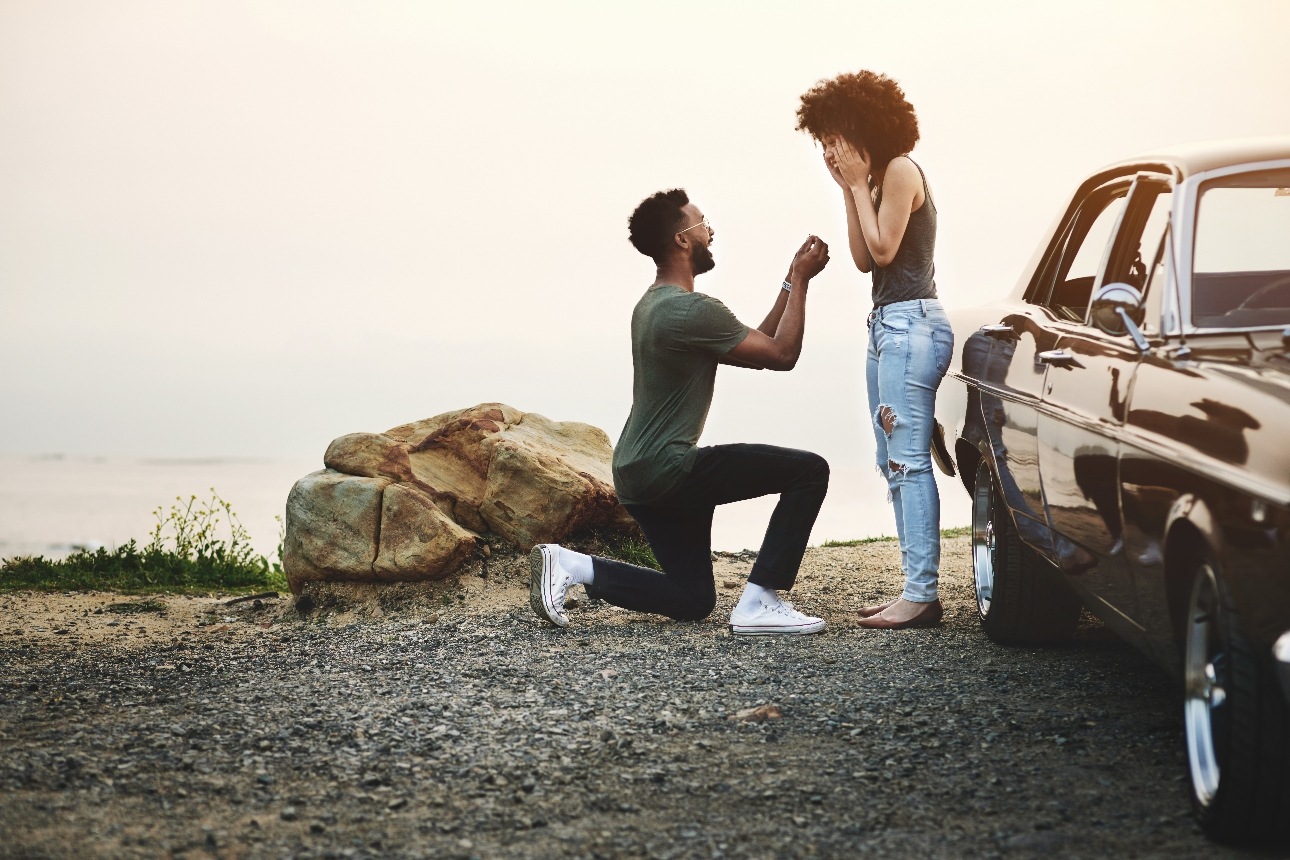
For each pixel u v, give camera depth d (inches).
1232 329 137.4
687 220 226.5
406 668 203.6
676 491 220.2
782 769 142.5
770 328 232.8
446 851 118.7
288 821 127.9
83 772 143.8
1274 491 105.1
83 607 288.4
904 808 128.6
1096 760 142.9
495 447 272.7
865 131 209.9
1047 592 198.4
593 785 138.1
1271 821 111.1
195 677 202.7
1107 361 150.0
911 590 225.5
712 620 239.6
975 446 203.9
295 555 267.7
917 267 216.2
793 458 220.5
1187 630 126.1
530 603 235.8
